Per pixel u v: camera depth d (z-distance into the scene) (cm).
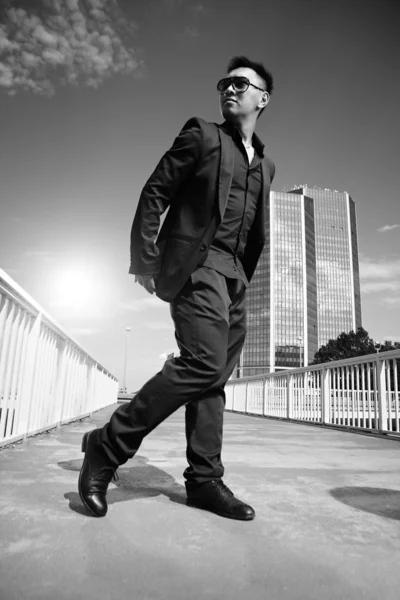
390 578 115
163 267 178
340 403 693
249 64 199
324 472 279
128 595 100
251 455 352
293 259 13000
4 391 315
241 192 186
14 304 321
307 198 13925
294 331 12412
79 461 282
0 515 158
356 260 15825
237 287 188
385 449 422
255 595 103
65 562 117
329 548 136
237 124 194
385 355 571
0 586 102
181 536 142
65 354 539
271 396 1005
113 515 163
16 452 317
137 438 165
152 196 174
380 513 180
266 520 165
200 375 165
